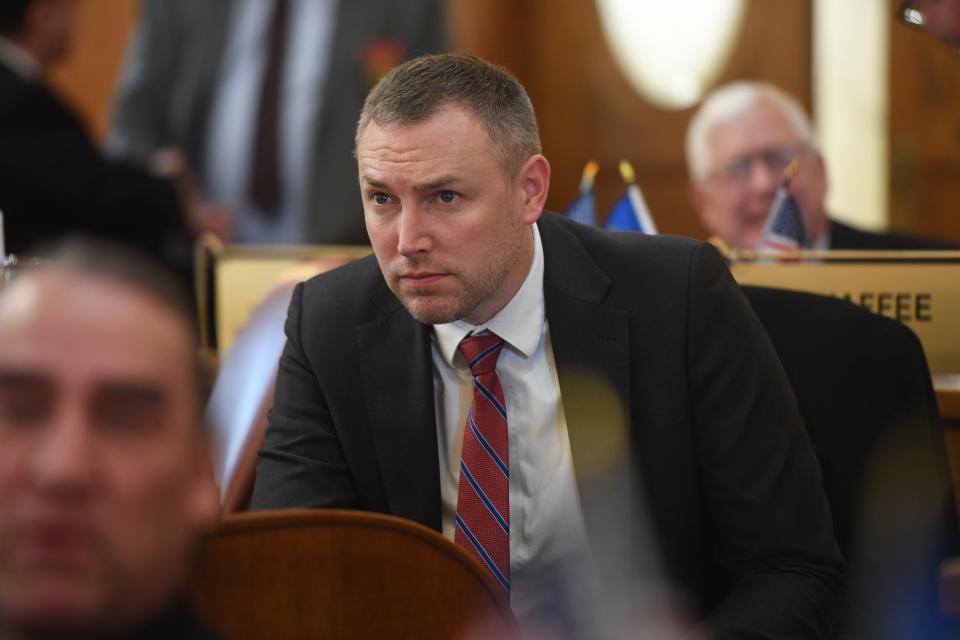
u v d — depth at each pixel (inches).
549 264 245.3
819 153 476.4
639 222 339.0
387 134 216.8
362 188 223.9
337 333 249.8
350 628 185.0
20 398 85.0
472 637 186.5
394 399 243.1
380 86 222.7
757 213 476.1
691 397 238.1
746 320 243.1
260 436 270.8
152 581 87.4
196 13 669.9
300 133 666.8
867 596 248.1
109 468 84.5
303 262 356.2
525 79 853.2
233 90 669.9
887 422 252.2
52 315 85.9
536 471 240.1
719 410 235.5
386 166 216.4
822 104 811.4
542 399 241.3
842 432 252.4
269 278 355.6
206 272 359.6
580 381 238.7
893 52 800.3
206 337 358.6
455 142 215.2
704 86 828.0
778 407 236.2
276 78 668.1
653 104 836.6
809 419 253.8
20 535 83.0
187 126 673.6
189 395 88.9
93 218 528.1
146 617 88.3
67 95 757.3
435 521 241.0
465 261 219.1
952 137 799.1
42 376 84.7
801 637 216.5
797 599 219.5
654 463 237.0
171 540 88.2
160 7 671.8
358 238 670.5
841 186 811.4
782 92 815.1
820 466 250.1
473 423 238.7
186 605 92.7
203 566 180.2
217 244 366.6
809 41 810.8
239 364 287.1
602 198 846.5
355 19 670.5
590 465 236.1
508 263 225.8
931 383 257.0
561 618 237.5
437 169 214.2
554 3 847.1
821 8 807.7
